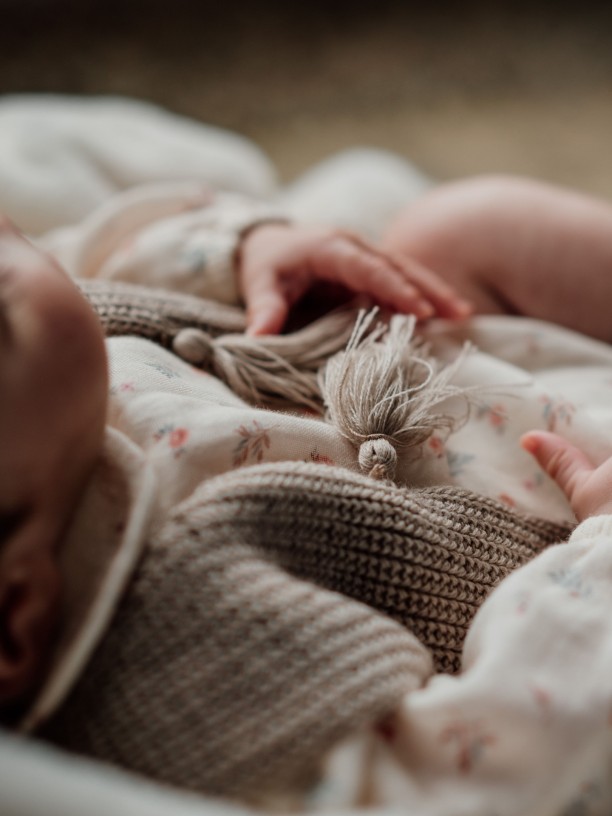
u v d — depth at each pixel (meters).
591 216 0.35
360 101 0.67
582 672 0.24
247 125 0.65
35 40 0.69
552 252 0.35
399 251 0.36
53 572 0.24
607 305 0.34
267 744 0.23
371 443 0.27
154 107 0.65
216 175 0.46
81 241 0.35
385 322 0.32
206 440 0.27
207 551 0.24
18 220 0.41
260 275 0.32
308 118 0.66
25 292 0.24
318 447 0.28
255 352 0.30
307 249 0.32
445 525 0.27
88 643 0.24
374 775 0.23
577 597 0.25
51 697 0.24
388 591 0.26
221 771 0.23
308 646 0.24
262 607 0.24
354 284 0.32
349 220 0.44
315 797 0.23
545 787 0.23
